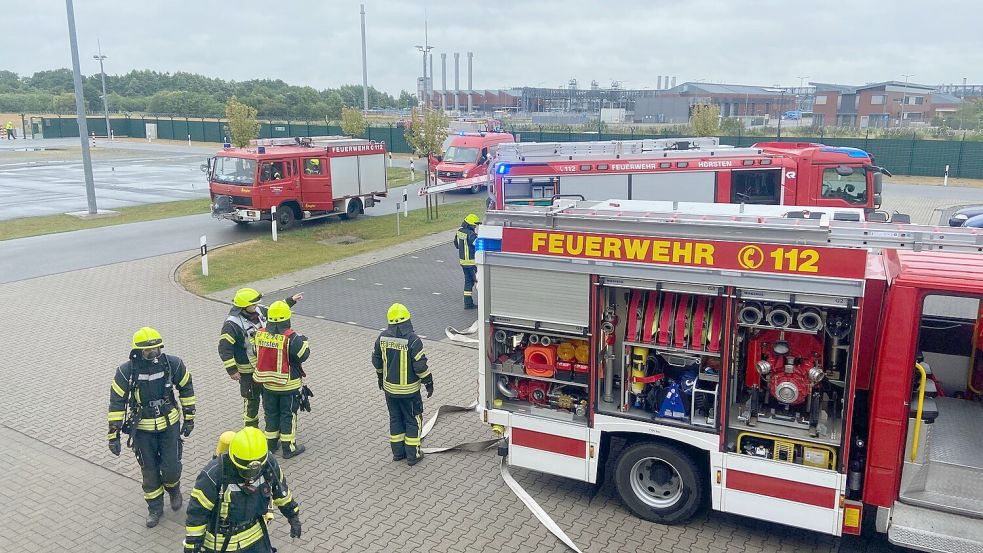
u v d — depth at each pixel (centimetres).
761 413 584
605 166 1504
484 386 680
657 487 636
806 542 602
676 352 597
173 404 646
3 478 739
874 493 537
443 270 1639
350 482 716
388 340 731
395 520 645
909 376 513
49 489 718
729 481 584
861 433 551
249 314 790
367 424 857
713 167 1484
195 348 1130
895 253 562
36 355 1103
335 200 2238
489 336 667
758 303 560
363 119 4341
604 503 670
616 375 636
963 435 587
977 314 616
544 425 655
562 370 655
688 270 566
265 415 770
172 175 3781
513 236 632
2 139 6819
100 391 966
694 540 605
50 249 1881
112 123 7119
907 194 2820
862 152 1522
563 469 656
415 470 742
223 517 470
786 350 560
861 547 593
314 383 983
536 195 1527
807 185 1489
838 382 548
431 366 1036
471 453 782
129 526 652
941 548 516
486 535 620
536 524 637
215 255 1788
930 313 629
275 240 1962
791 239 536
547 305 632
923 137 4150
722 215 603
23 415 891
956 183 3241
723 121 5038
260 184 2039
